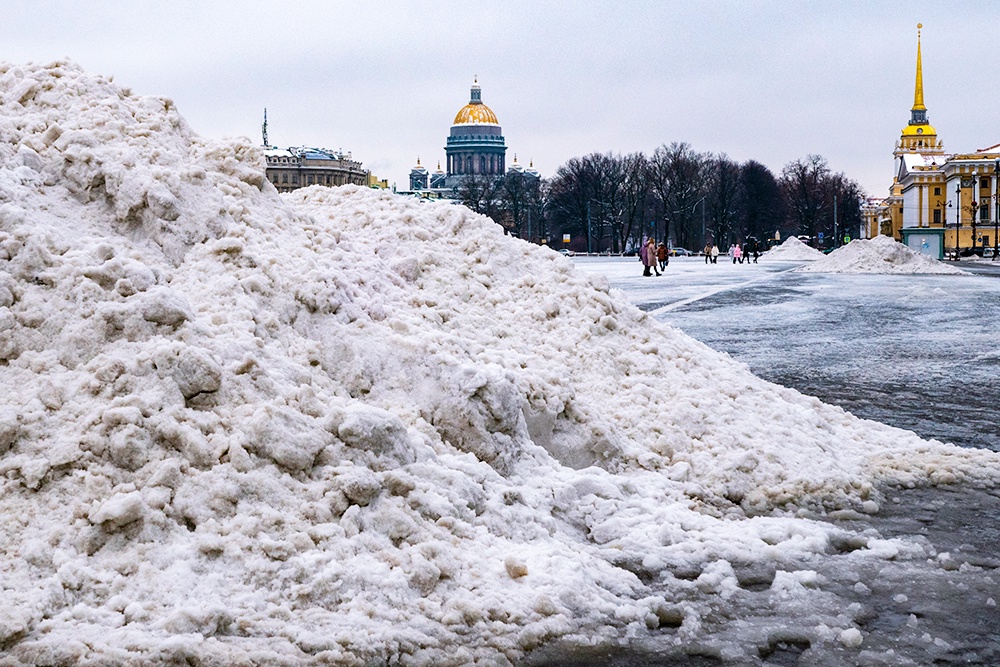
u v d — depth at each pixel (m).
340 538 4.75
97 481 4.70
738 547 5.61
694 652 4.37
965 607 4.85
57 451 4.79
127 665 3.86
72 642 3.92
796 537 5.79
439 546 4.86
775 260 79.56
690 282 38.84
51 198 6.66
